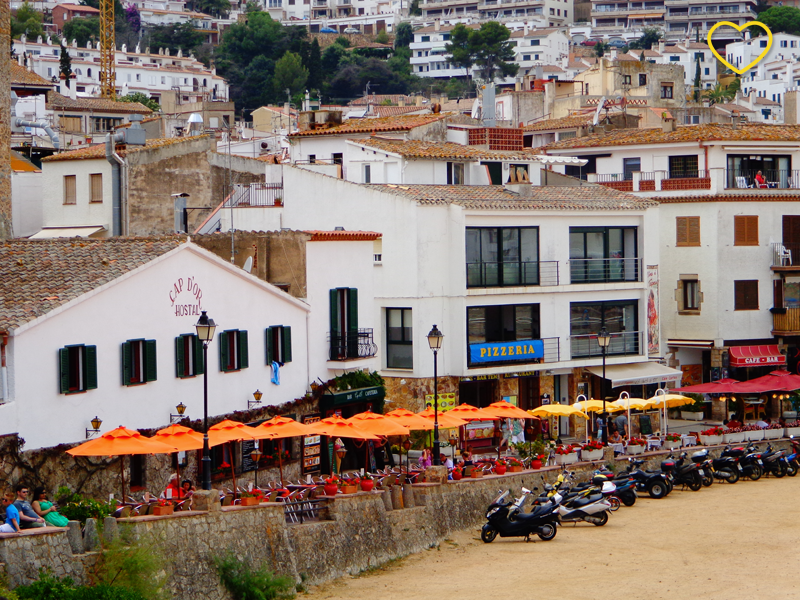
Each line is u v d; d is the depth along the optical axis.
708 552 97.50
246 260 116.88
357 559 93.81
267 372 111.62
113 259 97.81
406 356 136.50
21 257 101.38
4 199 130.00
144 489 94.69
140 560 74.94
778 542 100.81
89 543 74.56
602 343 132.50
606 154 181.62
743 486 129.25
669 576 89.94
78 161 160.25
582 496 109.81
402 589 88.19
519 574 91.44
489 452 138.00
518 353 140.25
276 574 86.31
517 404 143.00
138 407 95.69
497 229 140.62
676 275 169.88
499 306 140.50
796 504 117.38
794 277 170.00
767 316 169.50
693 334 168.62
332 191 140.88
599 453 124.62
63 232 157.88
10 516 71.75
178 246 99.81
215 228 149.00
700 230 168.00
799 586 86.69
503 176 158.62
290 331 114.94
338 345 121.50
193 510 83.19
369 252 126.19
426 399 135.38
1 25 129.00
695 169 172.12
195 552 80.88
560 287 144.75
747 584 87.31
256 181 171.00
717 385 146.50
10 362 84.12
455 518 105.19
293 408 114.19
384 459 123.75
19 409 84.31
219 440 91.19
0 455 82.62
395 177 150.50
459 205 135.88
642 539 102.75
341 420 103.75
